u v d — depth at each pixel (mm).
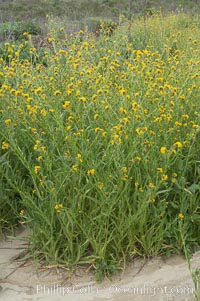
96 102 3930
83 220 3338
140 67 4930
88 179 3369
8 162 3643
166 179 3377
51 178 3482
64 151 3637
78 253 3320
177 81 4395
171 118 3809
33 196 3568
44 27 11719
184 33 8250
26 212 3613
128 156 3369
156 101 4051
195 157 3773
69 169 3398
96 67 4832
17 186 3590
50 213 3344
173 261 3438
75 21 11602
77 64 4578
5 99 4059
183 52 5914
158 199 3459
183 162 3654
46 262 3406
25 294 3182
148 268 3381
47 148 3676
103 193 3221
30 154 3621
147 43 7480
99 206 3268
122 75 4625
